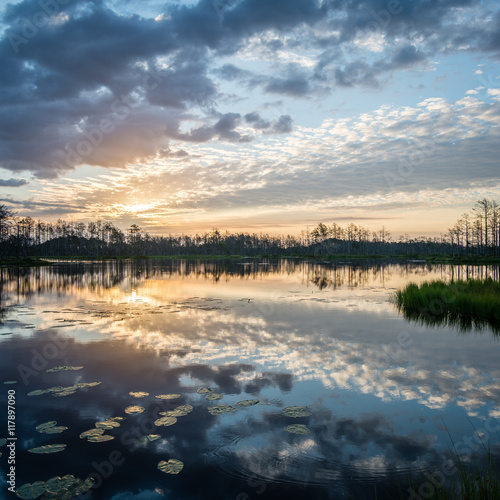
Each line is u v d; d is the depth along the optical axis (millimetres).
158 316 13180
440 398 6039
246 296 18969
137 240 109938
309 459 4320
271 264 61656
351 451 4484
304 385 6570
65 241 106438
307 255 113438
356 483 3873
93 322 12086
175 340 9719
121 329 11031
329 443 4664
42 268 45250
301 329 11047
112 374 7121
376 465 4191
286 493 3717
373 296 18875
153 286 24344
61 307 15273
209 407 5652
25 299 17766
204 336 10164
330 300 17344
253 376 7020
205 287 23641
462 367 7559
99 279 29812
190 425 5102
